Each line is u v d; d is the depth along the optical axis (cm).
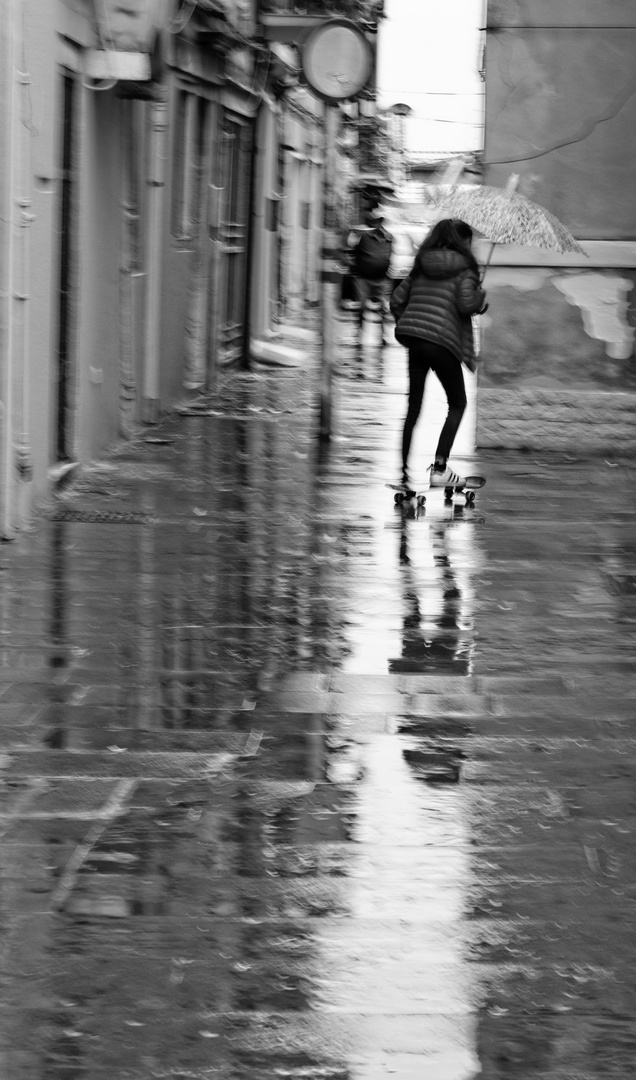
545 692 1023
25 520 1513
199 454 1969
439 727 948
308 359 3281
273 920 684
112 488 1712
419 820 800
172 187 2327
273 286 3716
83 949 655
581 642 1148
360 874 734
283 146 3878
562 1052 580
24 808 808
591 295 2094
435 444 2156
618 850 766
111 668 1059
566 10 2050
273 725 947
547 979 635
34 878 724
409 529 1544
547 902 707
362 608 1233
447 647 1128
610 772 875
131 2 1731
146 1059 571
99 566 1351
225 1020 599
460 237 1686
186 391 2484
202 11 2267
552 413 2112
